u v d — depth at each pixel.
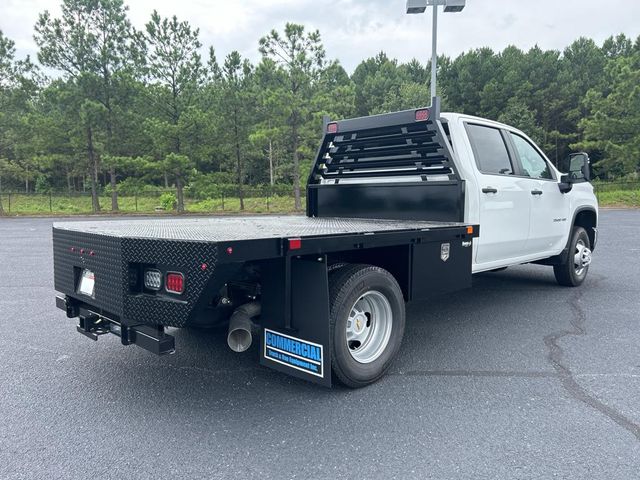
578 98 49.09
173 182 49.53
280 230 3.53
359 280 3.36
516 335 4.79
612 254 10.27
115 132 30.27
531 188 5.58
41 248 12.38
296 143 28.91
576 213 6.68
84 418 3.08
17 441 2.79
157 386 3.60
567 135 45.72
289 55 27.67
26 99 29.33
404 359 4.14
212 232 3.33
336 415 3.11
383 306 3.67
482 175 4.85
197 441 2.79
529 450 2.67
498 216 5.04
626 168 34.34
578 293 6.65
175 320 2.79
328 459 2.59
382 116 5.10
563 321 5.27
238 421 3.04
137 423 3.01
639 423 2.97
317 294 3.10
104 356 4.27
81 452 2.67
